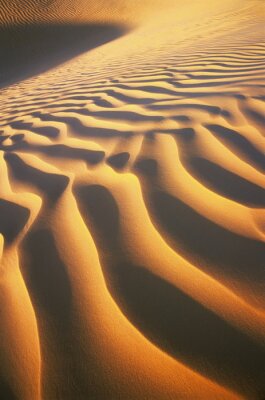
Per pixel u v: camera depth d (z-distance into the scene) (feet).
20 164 7.19
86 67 20.48
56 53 39.17
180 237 4.68
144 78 11.84
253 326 3.58
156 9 57.31
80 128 8.44
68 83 15.60
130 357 3.47
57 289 4.21
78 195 5.71
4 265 4.59
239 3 43.52
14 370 3.50
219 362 3.35
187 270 4.23
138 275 4.25
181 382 3.26
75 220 5.19
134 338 3.63
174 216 5.01
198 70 11.38
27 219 5.37
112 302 4.00
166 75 11.55
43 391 3.32
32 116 10.74
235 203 5.11
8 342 3.73
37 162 7.13
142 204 5.30
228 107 7.76
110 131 7.79
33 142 8.26
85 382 3.34
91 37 44.39
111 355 3.51
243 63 11.25
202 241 4.58
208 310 3.78
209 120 7.32
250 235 4.55
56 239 4.90
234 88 8.80
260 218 4.79
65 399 3.26
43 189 6.08
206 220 4.88
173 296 3.96
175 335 3.61
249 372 3.25
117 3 58.70
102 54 26.55
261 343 3.43
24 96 15.74
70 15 52.37
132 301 3.99
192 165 6.00
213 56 13.19
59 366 3.48
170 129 7.23
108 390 3.27
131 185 5.72
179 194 5.39
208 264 4.27
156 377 3.31
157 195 5.43
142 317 3.82
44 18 50.03
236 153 6.18
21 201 5.85
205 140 6.64
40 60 37.42
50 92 14.44
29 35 44.70
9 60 38.60
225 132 6.82
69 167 6.64
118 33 43.93
